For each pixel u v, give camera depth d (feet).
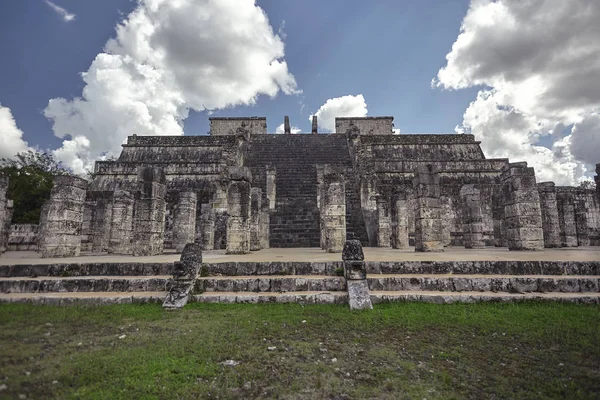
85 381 11.85
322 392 11.58
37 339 16.08
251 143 100.63
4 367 12.76
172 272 26.78
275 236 61.00
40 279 25.91
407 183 84.17
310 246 59.21
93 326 18.21
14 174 96.58
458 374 13.04
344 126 125.39
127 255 42.63
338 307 21.93
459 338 16.80
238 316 19.99
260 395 11.31
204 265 26.96
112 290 25.36
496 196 63.16
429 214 41.65
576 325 17.93
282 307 21.93
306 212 67.36
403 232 52.49
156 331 17.46
